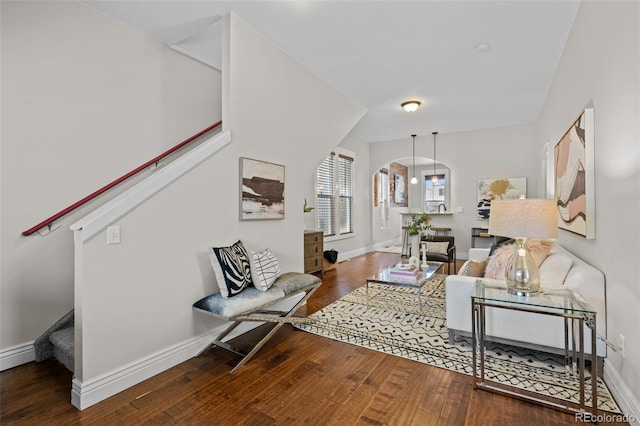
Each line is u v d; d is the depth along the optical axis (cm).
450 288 262
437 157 708
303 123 367
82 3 264
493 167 648
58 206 253
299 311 358
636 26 159
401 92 439
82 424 171
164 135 326
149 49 312
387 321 325
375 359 244
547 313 181
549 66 364
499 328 240
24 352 237
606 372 201
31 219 239
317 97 387
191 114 351
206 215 261
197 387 208
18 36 232
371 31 292
